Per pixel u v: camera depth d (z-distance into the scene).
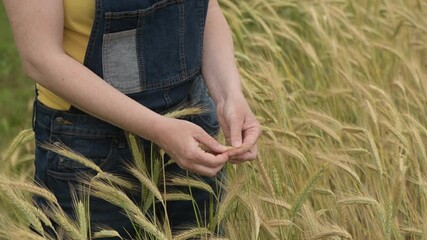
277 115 3.71
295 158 3.51
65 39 2.60
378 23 5.30
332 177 3.78
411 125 3.66
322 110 4.29
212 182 3.01
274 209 3.30
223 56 2.90
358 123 4.07
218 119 2.86
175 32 2.67
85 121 2.66
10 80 7.12
